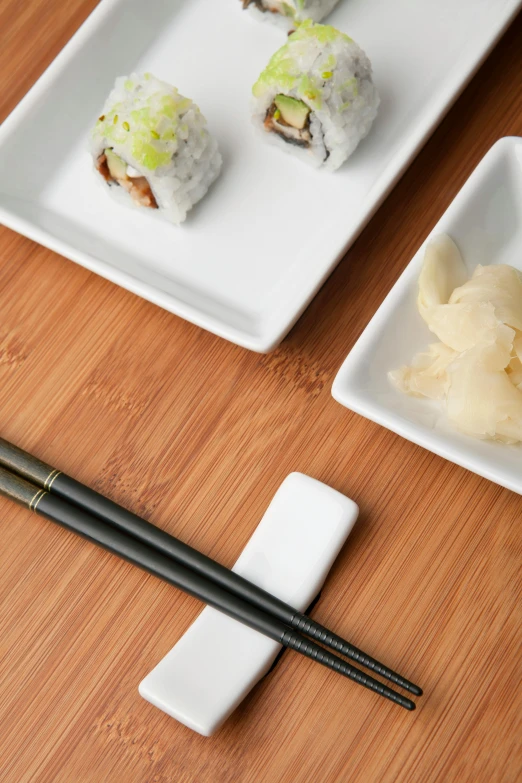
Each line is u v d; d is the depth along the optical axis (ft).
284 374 1.46
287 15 1.59
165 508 1.43
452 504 1.39
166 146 1.48
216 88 1.60
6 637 1.41
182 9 1.63
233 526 1.41
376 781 1.31
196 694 1.32
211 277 1.51
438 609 1.35
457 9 1.56
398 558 1.38
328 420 1.44
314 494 1.37
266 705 1.35
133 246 1.54
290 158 1.55
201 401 1.47
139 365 1.49
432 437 1.32
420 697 1.33
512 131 1.51
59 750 1.36
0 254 1.57
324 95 1.48
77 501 1.39
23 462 1.41
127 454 1.46
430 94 1.54
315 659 1.30
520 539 1.37
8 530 1.45
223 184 1.55
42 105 1.57
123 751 1.35
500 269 1.38
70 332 1.52
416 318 1.39
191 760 1.34
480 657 1.33
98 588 1.41
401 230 1.49
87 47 1.58
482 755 1.31
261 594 1.33
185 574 1.34
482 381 1.33
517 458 1.33
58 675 1.39
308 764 1.32
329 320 1.47
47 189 1.58
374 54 1.57
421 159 1.51
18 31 1.67
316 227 1.51
